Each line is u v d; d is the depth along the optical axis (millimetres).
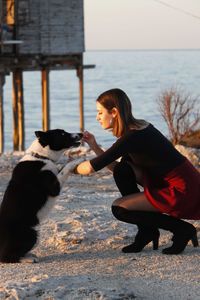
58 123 63062
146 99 88812
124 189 7293
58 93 111688
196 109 20000
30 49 30062
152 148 6820
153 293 6090
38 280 6312
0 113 28422
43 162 7234
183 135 18328
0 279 6547
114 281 6391
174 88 20719
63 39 30859
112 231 8375
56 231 8492
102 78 169125
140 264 6926
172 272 6645
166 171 6887
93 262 7102
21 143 29016
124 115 6836
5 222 7176
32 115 71750
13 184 7219
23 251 7188
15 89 29109
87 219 9109
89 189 12430
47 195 7195
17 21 29656
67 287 6109
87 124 60906
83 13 31312
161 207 6957
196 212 6984
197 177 6969
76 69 31531
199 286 6246
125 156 7125
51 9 30609
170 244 7742
